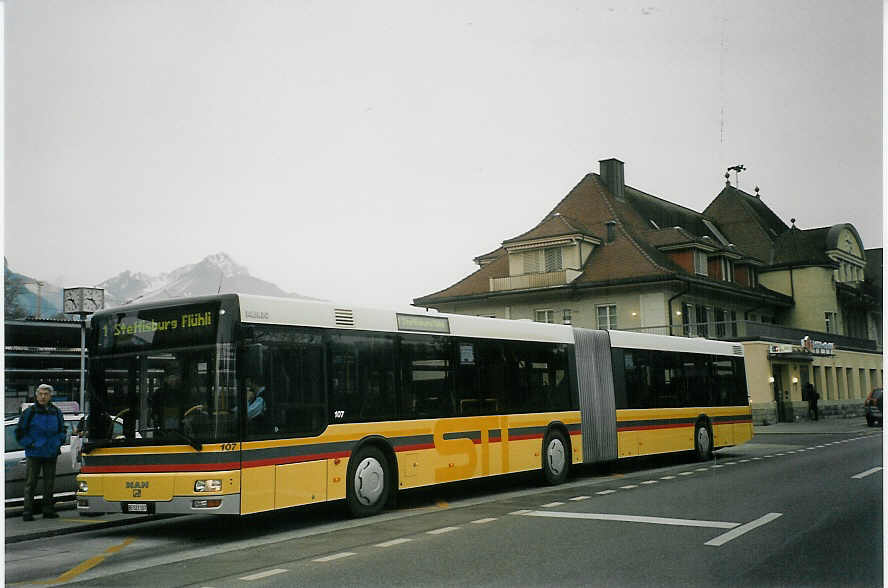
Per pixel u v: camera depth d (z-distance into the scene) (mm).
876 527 10391
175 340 11000
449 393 14102
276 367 11266
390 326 13211
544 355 16453
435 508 13305
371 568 8570
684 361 20859
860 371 56062
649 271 46188
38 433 12883
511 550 9305
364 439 12398
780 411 44500
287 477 11172
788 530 10234
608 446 17812
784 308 57219
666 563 8461
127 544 10836
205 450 10523
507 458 15109
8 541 11078
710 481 16016
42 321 30969
